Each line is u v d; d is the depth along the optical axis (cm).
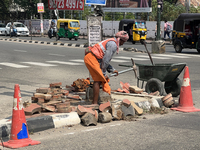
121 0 4281
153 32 3788
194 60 1662
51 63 1552
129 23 3212
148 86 810
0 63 1558
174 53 2091
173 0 4691
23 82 1056
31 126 536
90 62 632
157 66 796
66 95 716
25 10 5381
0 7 5584
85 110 590
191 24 2038
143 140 482
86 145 463
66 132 533
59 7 4684
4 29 4556
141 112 653
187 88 695
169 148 447
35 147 458
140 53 2098
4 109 682
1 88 945
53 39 3781
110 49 628
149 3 4094
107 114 593
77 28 3634
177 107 704
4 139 504
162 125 568
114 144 466
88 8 5016
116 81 1079
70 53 2069
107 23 4247
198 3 4694
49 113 596
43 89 670
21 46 2678
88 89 705
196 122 587
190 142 471
